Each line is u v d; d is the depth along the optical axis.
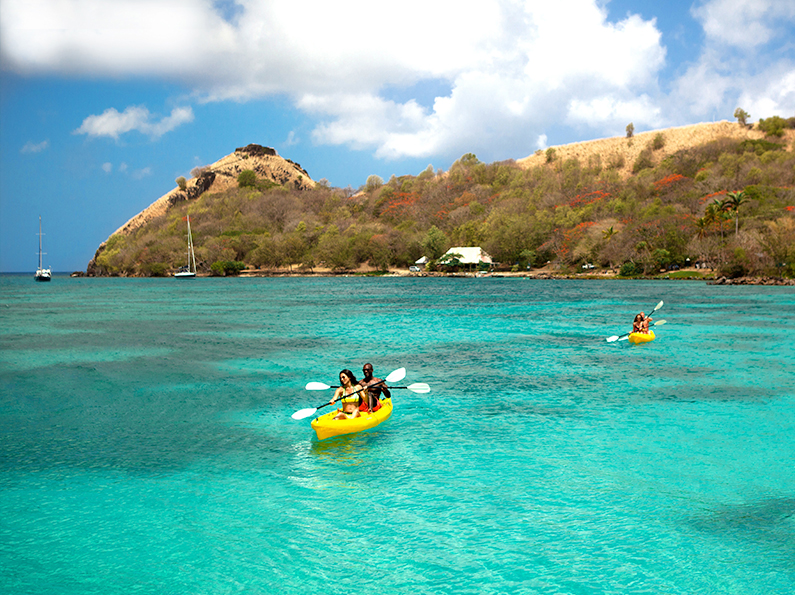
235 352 30.89
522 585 8.42
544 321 46.69
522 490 11.75
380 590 8.31
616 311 55.16
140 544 9.68
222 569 8.91
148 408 18.75
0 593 8.27
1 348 32.81
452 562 9.05
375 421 15.86
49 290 120.44
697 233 127.06
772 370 24.69
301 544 9.64
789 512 10.66
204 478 12.52
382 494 11.62
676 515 10.57
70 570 8.92
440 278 167.38
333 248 199.00
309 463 13.44
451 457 13.78
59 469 13.09
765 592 8.21
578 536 9.83
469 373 24.50
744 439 15.02
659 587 8.35
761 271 105.56
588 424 16.53
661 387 21.47
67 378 23.88
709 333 37.34
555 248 161.00
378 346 32.84
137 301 78.81
